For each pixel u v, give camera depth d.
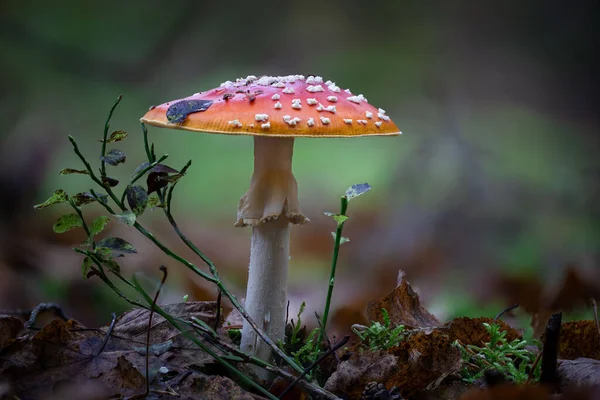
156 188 0.50
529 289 0.81
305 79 0.52
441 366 0.51
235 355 0.52
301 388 0.50
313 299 0.81
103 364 0.51
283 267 0.54
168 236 1.05
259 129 0.49
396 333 0.54
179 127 0.50
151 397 0.49
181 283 0.81
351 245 1.08
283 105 0.50
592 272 0.88
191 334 0.53
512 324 0.72
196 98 0.51
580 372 0.52
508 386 0.48
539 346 0.57
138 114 1.62
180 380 0.50
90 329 0.53
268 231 0.53
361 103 0.51
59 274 0.80
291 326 0.59
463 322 0.57
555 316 0.50
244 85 0.51
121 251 0.50
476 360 0.55
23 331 0.55
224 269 0.93
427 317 0.60
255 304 0.54
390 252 1.03
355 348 0.55
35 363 0.50
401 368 0.51
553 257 0.99
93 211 1.06
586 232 1.12
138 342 0.53
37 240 0.92
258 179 0.53
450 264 0.99
